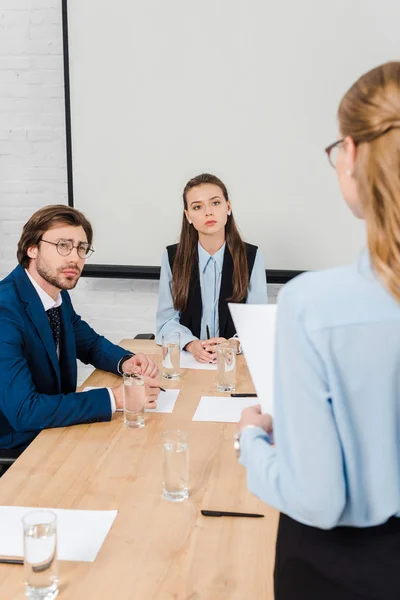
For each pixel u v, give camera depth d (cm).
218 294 280
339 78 317
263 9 315
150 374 212
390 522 85
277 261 335
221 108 325
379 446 81
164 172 334
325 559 87
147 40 323
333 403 79
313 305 79
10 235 353
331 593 87
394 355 79
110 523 130
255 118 324
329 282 81
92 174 337
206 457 159
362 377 79
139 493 143
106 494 142
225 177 331
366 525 84
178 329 264
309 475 78
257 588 111
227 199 272
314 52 316
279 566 94
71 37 325
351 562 85
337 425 79
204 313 282
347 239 330
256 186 330
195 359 239
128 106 329
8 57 337
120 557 120
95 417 180
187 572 116
